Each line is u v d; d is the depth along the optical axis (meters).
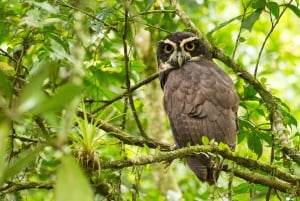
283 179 8.86
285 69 20.73
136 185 8.61
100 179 9.93
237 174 8.88
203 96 10.67
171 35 12.45
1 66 8.87
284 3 10.94
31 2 9.05
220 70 11.79
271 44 21.16
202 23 18.53
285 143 10.01
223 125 10.32
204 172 8.96
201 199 12.45
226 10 21.19
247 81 11.18
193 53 12.24
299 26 23.05
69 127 3.85
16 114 3.59
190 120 10.45
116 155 12.74
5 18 10.59
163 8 12.48
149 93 15.95
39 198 13.51
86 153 6.33
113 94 12.12
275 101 10.93
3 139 3.61
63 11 10.77
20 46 10.45
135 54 13.55
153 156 7.11
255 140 10.95
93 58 11.71
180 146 10.45
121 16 11.16
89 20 10.06
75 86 3.56
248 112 11.38
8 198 10.16
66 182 3.57
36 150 3.84
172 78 11.40
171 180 15.23
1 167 3.63
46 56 9.67
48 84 11.11
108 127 9.86
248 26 10.45
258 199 13.84
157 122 15.80
